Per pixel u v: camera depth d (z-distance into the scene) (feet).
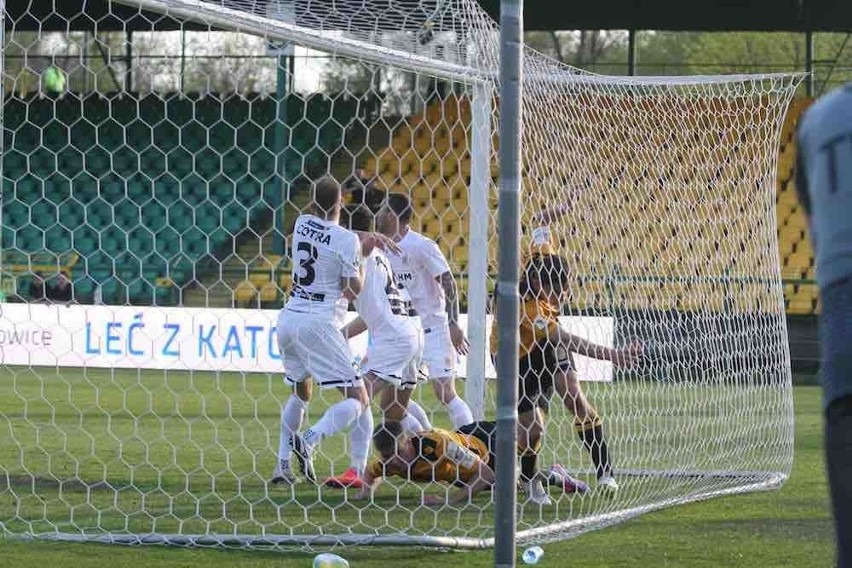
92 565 65.10
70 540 71.41
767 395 108.78
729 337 111.86
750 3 293.23
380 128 254.47
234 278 243.81
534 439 85.35
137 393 180.34
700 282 112.47
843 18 300.81
